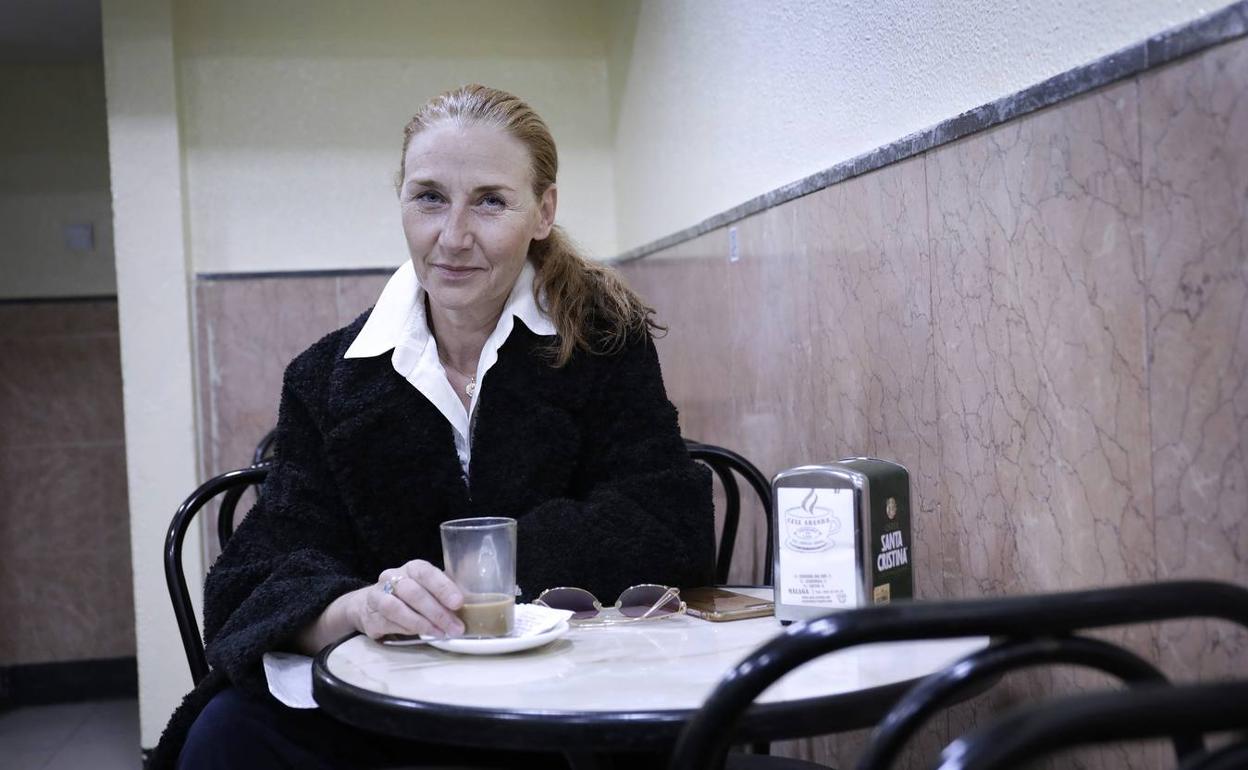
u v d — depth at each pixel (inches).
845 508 46.7
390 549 60.2
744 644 45.3
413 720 37.6
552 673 41.6
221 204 129.8
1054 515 49.4
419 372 59.7
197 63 129.1
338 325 131.4
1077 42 47.0
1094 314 46.0
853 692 36.7
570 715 35.7
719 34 95.0
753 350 87.0
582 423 62.1
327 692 41.2
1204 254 39.9
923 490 60.9
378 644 47.6
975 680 27.8
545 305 62.3
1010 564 52.9
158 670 123.7
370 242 133.4
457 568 45.9
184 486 125.0
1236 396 38.9
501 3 136.7
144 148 124.5
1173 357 41.7
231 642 51.6
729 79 92.7
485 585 45.6
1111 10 44.8
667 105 112.5
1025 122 50.2
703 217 101.2
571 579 55.4
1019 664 28.3
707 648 44.8
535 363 61.2
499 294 59.4
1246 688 22.7
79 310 168.9
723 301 94.1
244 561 58.2
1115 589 29.5
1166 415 42.2
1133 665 30.7
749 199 88.4
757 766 53.2
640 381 62.4
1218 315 39.4
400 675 42.1
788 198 78.3
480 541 45.7
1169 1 41.5
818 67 74.3
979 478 55.3
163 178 124.9
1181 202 40.9
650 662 42.8
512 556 46.3
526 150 58.4
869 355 66.8
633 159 128.2
